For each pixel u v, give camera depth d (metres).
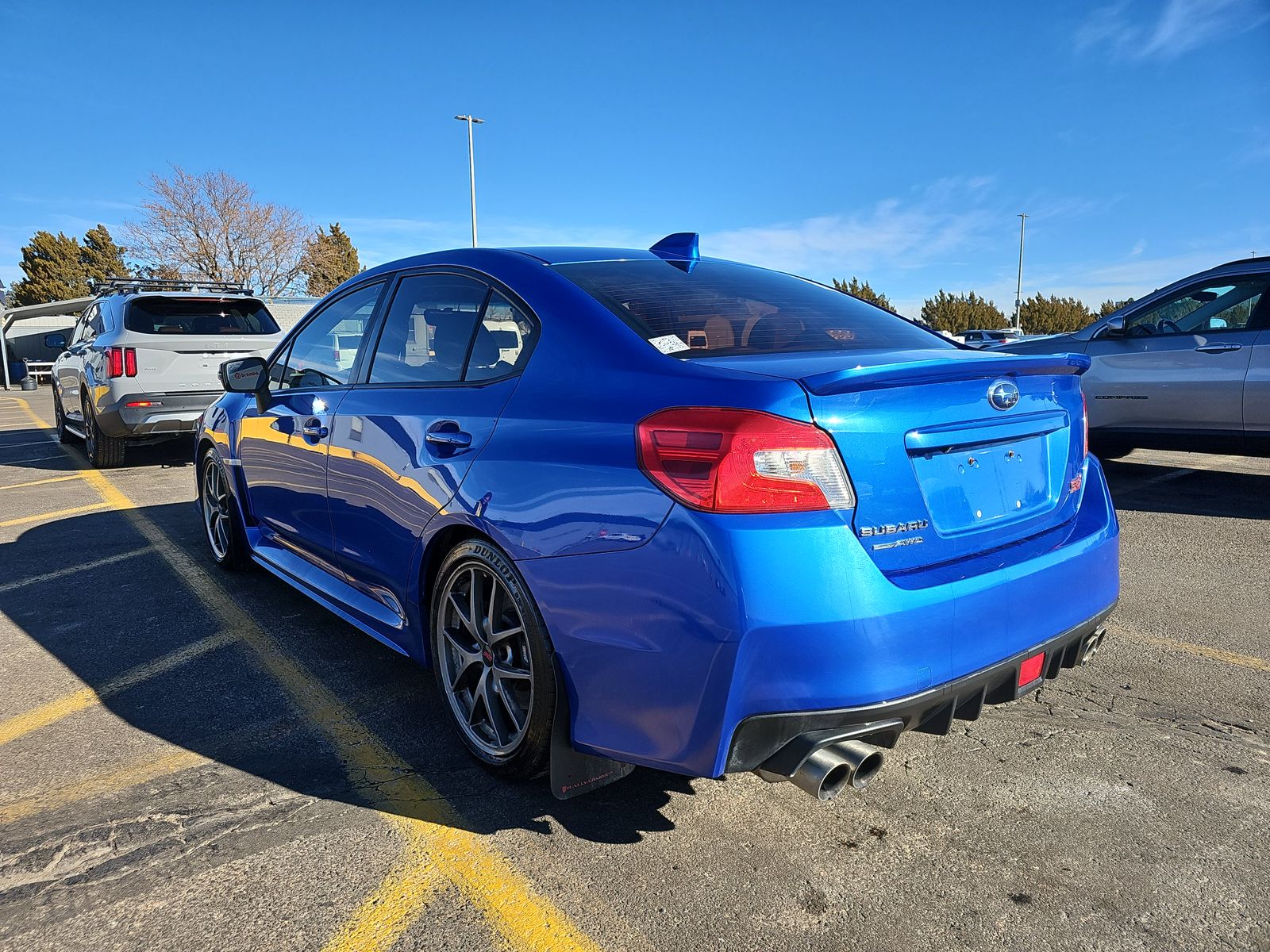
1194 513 5.71
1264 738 2.64
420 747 2.65
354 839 2.16
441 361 2.67
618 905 1.90
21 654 3.48
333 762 2.56
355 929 1.83
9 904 1.92
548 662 2.10
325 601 3.37
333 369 3.30
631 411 1.94
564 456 2.04
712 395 1.82
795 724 1.74
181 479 7.94
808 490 1.74
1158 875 1.98
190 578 4.55
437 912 1.88
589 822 2.23
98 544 5.30
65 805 2.33
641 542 1.84
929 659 1.83
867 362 2.02
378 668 3.30
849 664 1.74
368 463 2.79
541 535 2.05
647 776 2.47
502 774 2.38
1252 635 3.51
